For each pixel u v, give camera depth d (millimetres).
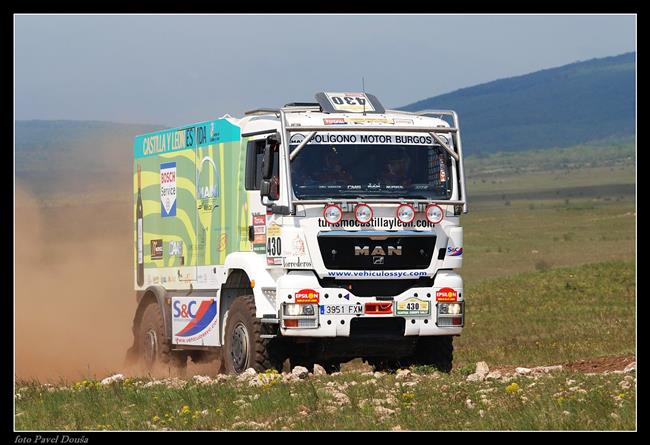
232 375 28734
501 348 40781
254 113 30953
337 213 28391
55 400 25016
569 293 66375
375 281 28984
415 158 29391
